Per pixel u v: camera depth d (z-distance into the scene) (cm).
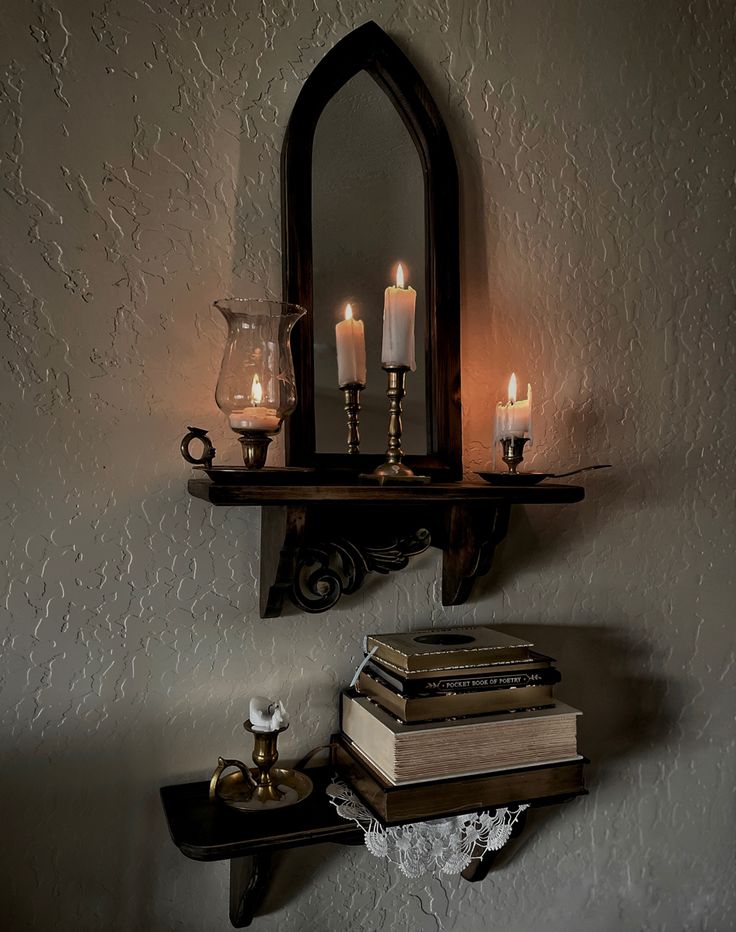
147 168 76
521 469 93
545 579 95
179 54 78
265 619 81
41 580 73
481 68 92
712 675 106
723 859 107
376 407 83
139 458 76
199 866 79
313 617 83
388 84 85
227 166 79
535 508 94
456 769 73
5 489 72
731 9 107
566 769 77
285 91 82
